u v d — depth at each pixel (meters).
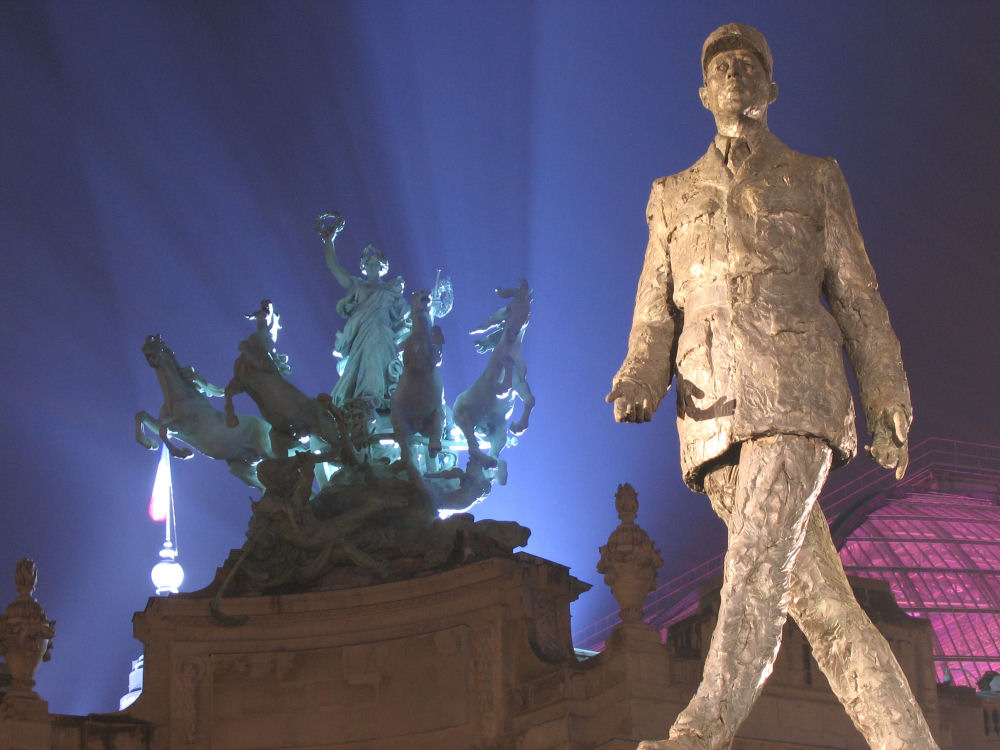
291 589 42.94
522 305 45.34
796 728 37.44
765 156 8.53
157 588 47.62
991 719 40.81
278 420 44.00
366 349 45.59
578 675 38.88
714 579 40.81
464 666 40.62
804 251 8.30
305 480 43.19
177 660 42.22
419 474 43.12
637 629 38.25
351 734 41.34
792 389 8.00
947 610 60.56
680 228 8.52
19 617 40.22
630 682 37.56
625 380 8.48
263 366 43.91
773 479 7.93
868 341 8.41
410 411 43.44
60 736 40.12
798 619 8.23
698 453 8.18
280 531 43.12
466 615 40.94
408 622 41.62
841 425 8.00
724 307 8.29
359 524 42.88
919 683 39.12
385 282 46.81
